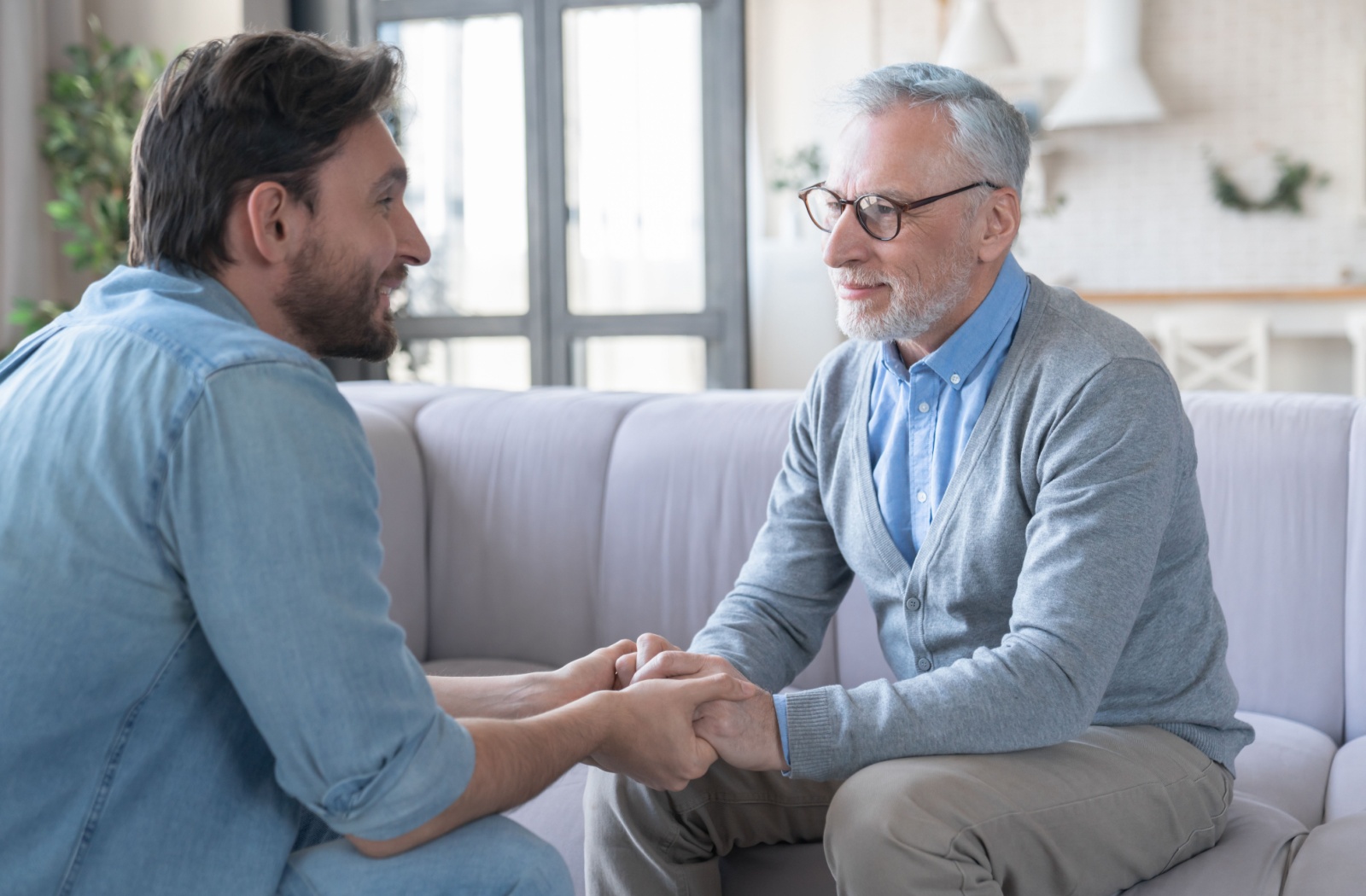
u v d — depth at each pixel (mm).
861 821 1090
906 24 7285
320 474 873
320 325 1024
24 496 857
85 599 841
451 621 2287
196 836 904
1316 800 1539
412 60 4195
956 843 1073
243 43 972
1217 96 6934
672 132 4102
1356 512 1767
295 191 973
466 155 4199
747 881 1338
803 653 1505
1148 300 6344
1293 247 6922
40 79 3988
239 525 841
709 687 1172
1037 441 1269
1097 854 1172
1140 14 6699
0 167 3824
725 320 4125
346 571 874
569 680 1303
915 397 1387
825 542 1537
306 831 1087
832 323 6555
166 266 992
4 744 829
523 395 2412
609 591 2170
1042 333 1325
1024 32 7141
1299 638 1789
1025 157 1373
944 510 1338
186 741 901
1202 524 1346
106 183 3828
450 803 899
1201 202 7016
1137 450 1216
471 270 4242
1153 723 1315
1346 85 6762
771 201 7449
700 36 4055
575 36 4098
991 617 1336
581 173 4156
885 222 1312
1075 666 1154
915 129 1314
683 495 2131
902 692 1180
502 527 2258
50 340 968
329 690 850
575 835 1534
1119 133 7074
